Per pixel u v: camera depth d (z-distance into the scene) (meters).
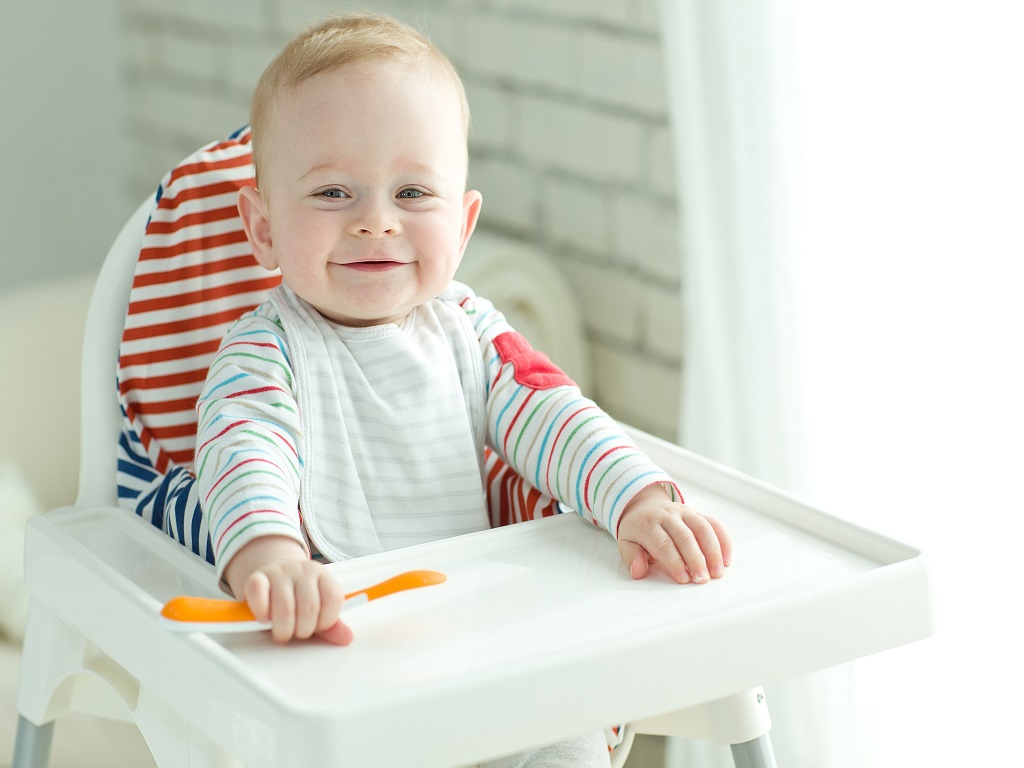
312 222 0.96
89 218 2.89
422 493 0.99
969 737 1.38
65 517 0.95
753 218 1.47
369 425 0.98
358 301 0.98
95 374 1.07
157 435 1.07
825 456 1.46
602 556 0.87
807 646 0.77
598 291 2.05
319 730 0.64
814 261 1.44
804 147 1.42
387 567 0.85
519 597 0.80
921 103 1.31
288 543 0.80
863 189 1.38
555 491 0.97
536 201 2.13
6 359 1.90
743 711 0.95
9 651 1.59
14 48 2.71
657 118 1.87
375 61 0.97
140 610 0.77
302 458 0.94
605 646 0.71
